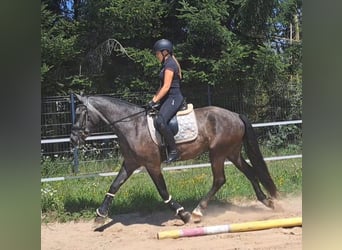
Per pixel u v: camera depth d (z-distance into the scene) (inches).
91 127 212.8
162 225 220.5
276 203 236.5
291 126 473.4
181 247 180.2
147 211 247.1
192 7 442.9
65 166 386.0
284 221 203.9
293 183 303.3
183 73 444.1
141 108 216.7
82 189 291.0
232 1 466.3
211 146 219.3
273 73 460.4
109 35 468.4
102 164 391.9
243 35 482.0
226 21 474.9
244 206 254.7
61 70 462.3
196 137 214.2
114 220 232.8
